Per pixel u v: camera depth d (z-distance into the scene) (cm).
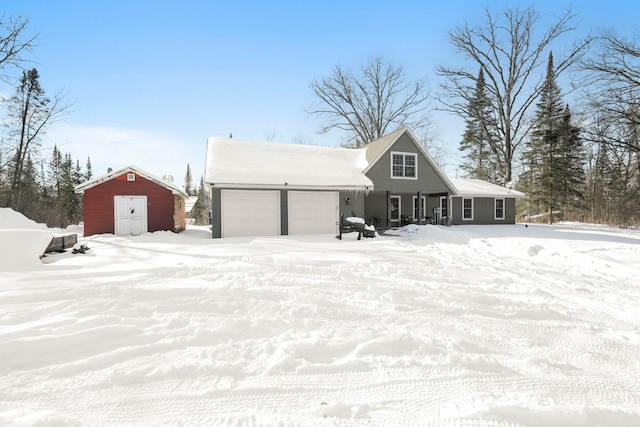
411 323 397
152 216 1658
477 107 3003
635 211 2445
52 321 357
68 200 3912
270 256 818
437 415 227
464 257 969
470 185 2592
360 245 1143
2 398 237
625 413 231
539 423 220
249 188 1502
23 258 706
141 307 415
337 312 421
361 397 248
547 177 3134
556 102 3130
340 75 3488
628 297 567
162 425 212
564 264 892
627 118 2064
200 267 648
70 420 208
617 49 2019
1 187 2653
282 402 240
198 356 300
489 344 349
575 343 359
